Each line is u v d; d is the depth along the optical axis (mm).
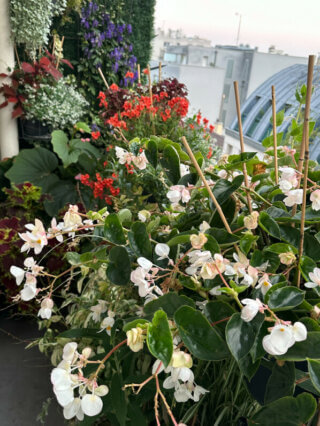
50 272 2131
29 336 2141
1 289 2369
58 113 3146
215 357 546
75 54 3568
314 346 535
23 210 2439
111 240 724
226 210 808
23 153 3041
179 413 836
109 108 2457
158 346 507
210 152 2275
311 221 730
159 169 1369
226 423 812
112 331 741
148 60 3707
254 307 531
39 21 2939
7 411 1698
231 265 687
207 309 619
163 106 2412
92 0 3299
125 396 732
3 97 3111
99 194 1974
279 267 761
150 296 690
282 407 544
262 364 636
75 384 546
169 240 732
